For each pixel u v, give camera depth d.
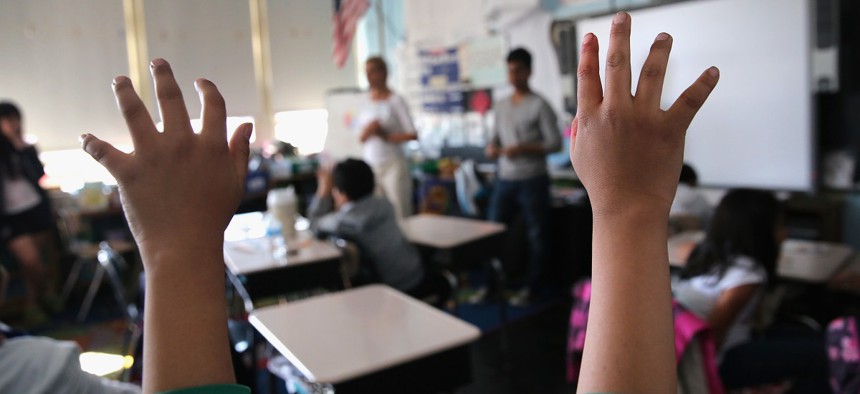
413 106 6.20
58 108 4.51
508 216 4.49
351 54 6.08
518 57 4.20
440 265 3.39
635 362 0.41
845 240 3.68
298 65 4.96
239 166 0.49
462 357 1.89
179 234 0.47
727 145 4.03
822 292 3.02
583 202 4.45
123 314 4.54
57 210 4.85
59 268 4.90
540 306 4.32
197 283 0.47
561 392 3.13
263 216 3.62
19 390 1.04
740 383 2.01
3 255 4.58
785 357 1.97
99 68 4.13
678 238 3.04
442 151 5.96
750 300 2.16
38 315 4.43
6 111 4.24
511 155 4.27
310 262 2.88
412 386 1.78
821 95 3.62
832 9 3.50
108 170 0.47
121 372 3.17
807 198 3.74
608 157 0.43
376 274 3.08
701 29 4.00
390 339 1.84
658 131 0.42
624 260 0.43
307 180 5.68
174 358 0.46
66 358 1.09
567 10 4.77
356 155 5.57
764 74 3.79
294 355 1.74
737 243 2.18
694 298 2.25
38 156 4.45
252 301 2.81
